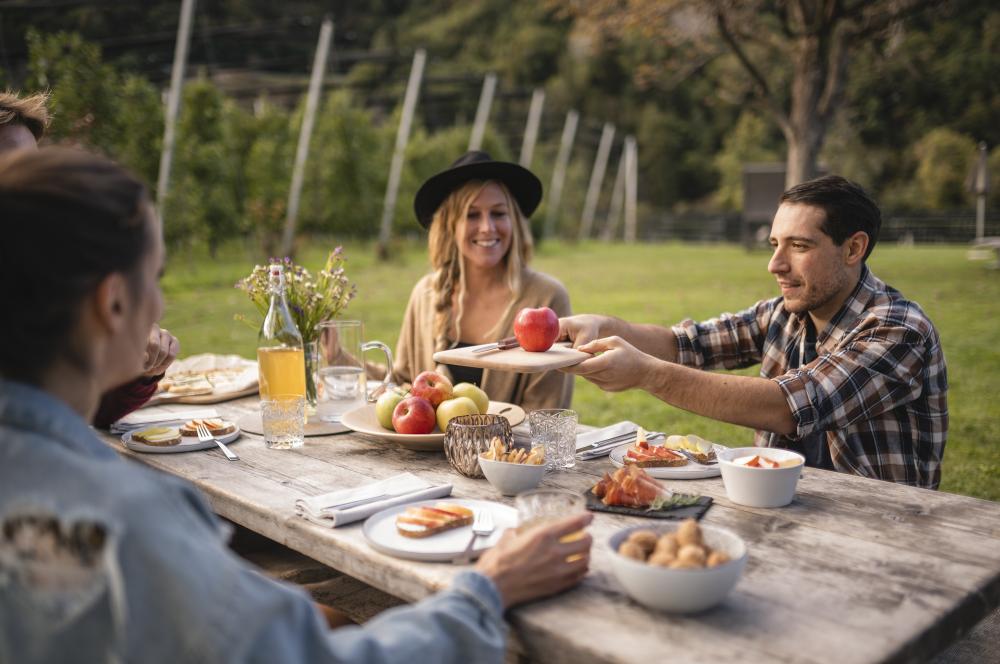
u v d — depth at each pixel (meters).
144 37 16.78
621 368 2.00
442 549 1.44
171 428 2.29
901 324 2.05
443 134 28.58
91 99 12.16
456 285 3.05
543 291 3.02
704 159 49.78
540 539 1.26
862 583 1.32
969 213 32.28
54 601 0.83
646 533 1.31
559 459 1.98
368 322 9.56
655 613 1.22
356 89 37.09
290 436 2.19
